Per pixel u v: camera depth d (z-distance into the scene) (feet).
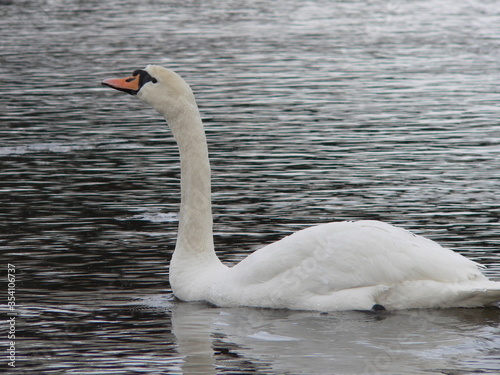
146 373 29.27
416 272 34.88
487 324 33.50
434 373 28.91
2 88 102.01
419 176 61.41
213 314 35.68
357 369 29.32
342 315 34.94
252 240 46.32
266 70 116.37
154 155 68.54
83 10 191.31
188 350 31.40
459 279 34.81
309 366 29.66
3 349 31.60
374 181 59.98
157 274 41.22
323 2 206.69
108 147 71.61
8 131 78.48
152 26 165.17
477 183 59.16
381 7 195.21
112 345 31.96
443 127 79.92
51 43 140.87
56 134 77.20
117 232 47.83
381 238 35.53
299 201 54.70
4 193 56.65
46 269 41.65
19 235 47.24
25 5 199.72
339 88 102.68
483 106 90.58
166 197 55.77
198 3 206.28
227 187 58.54
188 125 39.32
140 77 39.83
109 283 39.75
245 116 86.07
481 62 122.11
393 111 88.28
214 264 38.91
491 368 29.27
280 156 68.39
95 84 105.09
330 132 77.97
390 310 35.19
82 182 59.77
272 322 34.40
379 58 127.03
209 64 121.08
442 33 153.48
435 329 33.06
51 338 32.78
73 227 48.80
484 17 175.52
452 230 47.78
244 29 160.35
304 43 142.72
